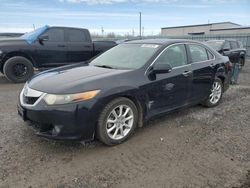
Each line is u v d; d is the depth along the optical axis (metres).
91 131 3.49
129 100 3.83
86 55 9.57
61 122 3.29
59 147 3.69
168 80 4.33
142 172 3.13
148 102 4.09
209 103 5.55
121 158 3.45
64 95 3.31
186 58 4.82
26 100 3.61
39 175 3.04
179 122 4.72
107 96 3.53
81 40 9.42
